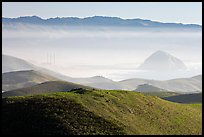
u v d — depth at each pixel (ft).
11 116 148.46
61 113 152.46
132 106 182.09
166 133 162.81
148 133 155.22
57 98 165.58
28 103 158.30
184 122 185.57
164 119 180.34
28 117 147.95
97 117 155.74
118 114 165.99
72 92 182.91
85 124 148.25
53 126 143.23
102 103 171.83
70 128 142.92
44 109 153.28
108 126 150.61
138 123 163.84
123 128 151.53
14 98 165.58
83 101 167.73
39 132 139.54
